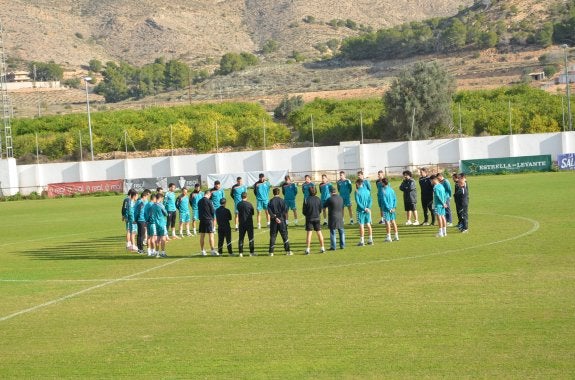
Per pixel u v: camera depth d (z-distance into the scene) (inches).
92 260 1598.2
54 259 1642.5
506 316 906.7
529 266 1216.2
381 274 1230.3
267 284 1200.2
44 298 1173.7
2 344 909.2
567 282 1074.1
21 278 1381.6
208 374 761.6
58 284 1296.8
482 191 2869.1
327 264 1369.3
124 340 900.0
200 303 1078.4
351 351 807.7
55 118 6510.8
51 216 2903.5
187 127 5516.7
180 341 882.8
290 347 834.2
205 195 1588.3
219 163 4394.7
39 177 4475.9
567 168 3865.7
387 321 916.6
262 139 5275.6
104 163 4473.4
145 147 5492.1
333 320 937.5
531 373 717.3
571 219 1818.4
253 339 873.5
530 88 6166.3
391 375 730.8
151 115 6407.5
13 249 1875.0
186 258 1560.0
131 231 1726.1
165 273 1368.1
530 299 984.3
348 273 1259.2
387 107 5162.4
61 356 848.3
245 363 788.0
